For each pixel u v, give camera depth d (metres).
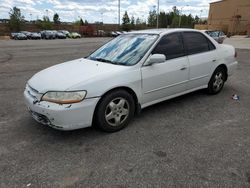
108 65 3.93
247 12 52.00
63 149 3.31
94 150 3.27
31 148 3.35
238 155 3.09
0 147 3.37
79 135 3.69
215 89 5.53
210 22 66.12
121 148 3.31
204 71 5.04
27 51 17.77
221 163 2.92
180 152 3.18
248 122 4.09
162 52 4.25
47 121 3.39
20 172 2.82
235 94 5.63
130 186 2.56
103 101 3.54
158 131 3.80
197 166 2.87
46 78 3.65
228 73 5.69
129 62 3.98
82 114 3.36
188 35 4.80
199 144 3.38
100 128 3.67
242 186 2.53
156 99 4.29
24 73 8.59
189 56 4.68
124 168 2.87
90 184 2.61
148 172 2.78
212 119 4.23
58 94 3.26
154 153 3.17
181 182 2.61
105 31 65.38
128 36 4.78
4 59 12.75
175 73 4.40
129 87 3.79
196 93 5.69
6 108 4.89
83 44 26.84
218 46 5.39
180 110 4.65
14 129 3.93
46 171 2.84
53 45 25.19
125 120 3.88
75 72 3.71
